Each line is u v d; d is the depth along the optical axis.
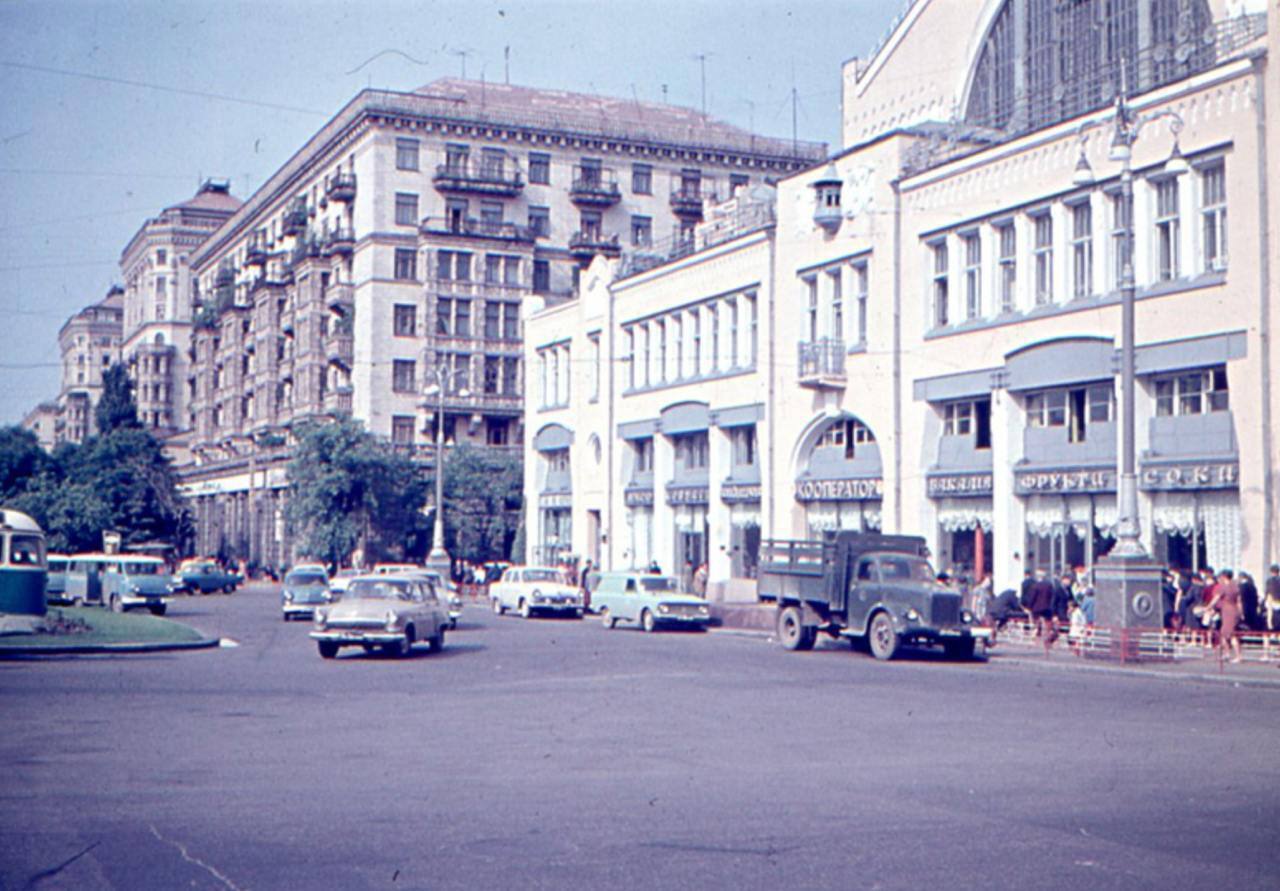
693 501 51.19
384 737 14.88
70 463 88.19
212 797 11.06
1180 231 30.38
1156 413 31.30
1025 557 35.16
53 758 13.20
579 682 21.91
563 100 91.19
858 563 28.91
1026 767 12.72
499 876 8.34
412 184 82.12
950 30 43.94
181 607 53.12
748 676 23.17
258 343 99.12
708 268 50.25
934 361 38.25
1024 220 35.09
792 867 8.59
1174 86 30.19
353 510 71.31
